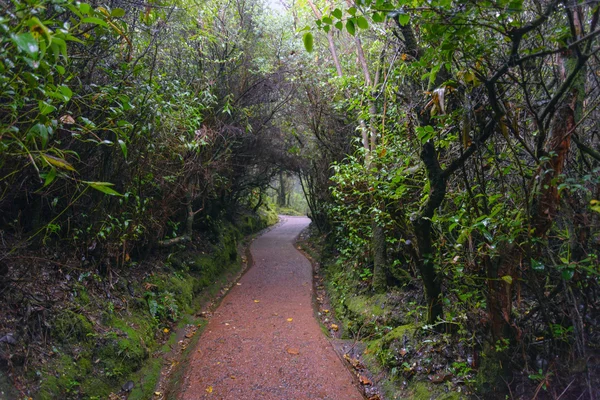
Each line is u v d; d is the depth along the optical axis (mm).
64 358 3518
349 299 6676
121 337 4285
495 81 2449
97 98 3689
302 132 12156
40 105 2146
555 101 2385
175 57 7234
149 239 6363
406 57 4078
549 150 2498
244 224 15727
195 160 7043
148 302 5426
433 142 3342
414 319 5027
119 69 4379
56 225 4074
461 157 3049
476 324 3307
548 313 2867
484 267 3123
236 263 10547
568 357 2809
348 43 9383
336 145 10242
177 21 5996
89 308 4301
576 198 2605
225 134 9312
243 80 10062
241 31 9500
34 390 3039
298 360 4621
